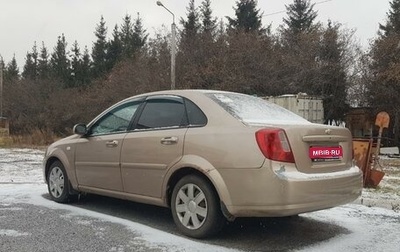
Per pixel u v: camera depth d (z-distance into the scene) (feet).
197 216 16.01
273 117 17.13
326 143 15.98
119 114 19.98
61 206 21.62
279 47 91.91
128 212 20.36
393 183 29.86
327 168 15.70
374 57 73.41
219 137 15.53
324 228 18.06
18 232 16.67
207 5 136.77
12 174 33.27
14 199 23.31
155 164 17.30
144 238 16.06
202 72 85.35
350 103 80.23
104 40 170.71
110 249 14.75
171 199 16.94
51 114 122.31
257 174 14.40
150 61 102.99
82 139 21.17
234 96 18.38
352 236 16.87
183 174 16.71
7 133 75.25
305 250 14.99
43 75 175.83
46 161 23.21
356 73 79.97
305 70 81.97
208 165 15.48
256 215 14.65
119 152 18.86
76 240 15.72
